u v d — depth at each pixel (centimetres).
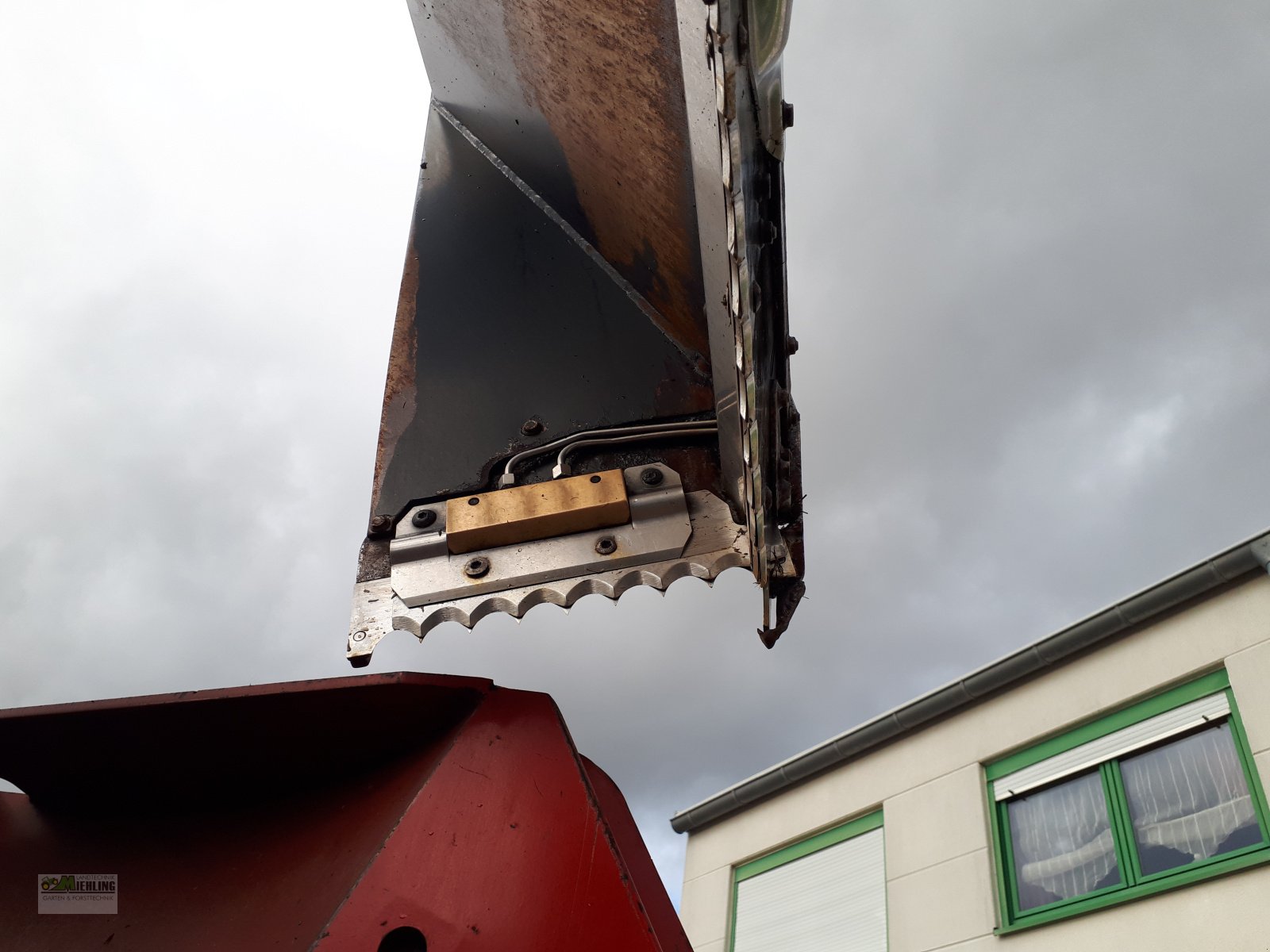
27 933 120
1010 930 579
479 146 255
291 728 133
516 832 118
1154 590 594
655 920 130
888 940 655
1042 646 650
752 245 133
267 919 117
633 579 161
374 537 173
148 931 120
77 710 127
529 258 227
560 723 135
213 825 136
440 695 133
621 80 191
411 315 217
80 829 137
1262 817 496
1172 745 564
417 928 107
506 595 160
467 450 188
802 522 161
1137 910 524
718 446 179
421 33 260
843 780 777
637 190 202
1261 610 547
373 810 127
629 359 203
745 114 128
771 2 118
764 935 768
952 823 659
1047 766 625
